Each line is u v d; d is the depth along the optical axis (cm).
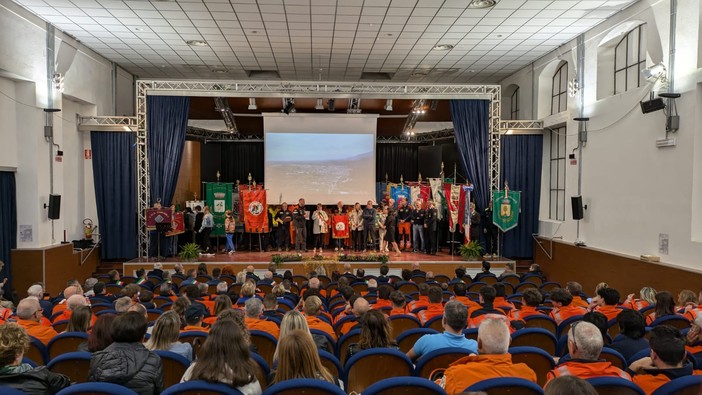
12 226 1298
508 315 668
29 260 1300
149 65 1897
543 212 1770
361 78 2147
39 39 1338
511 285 1055
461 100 1705
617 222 1318
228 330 306
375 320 439
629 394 296
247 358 308
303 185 1923
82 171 1666
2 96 1258
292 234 1800
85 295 842
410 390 288
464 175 2106
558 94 1750
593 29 1435
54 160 1400
